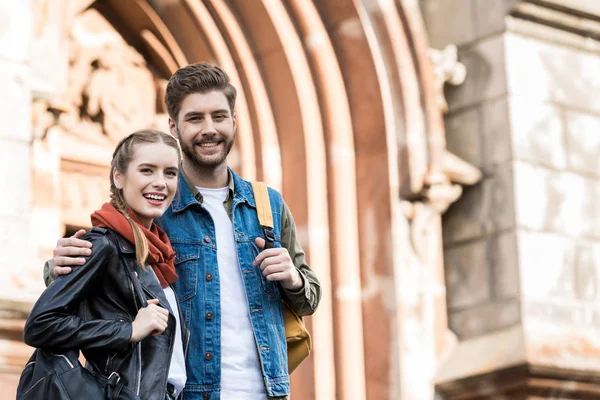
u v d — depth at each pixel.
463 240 13.43
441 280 13.20
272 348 5.84
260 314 5.87
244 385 5.76
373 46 13.17
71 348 5.24
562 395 12.64
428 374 12.85
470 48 13.74
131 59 13.01
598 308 13.27
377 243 13.00
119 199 5.60
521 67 13.49
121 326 5.24
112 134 12.59
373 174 13.14
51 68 10.87
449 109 13.80
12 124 10.23
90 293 5.39
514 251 12.95
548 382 12.49
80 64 12.52
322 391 12.64
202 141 5.91
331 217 13.06
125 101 12.79
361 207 13.16
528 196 13.13
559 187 13.40
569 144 13.61
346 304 12.89
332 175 13.11
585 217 13.50
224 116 5.95
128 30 13.10
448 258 13.54
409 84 13.22
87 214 12.16
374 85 13.17
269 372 5.79
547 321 12.86
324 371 12.70
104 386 5.22
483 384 12.64
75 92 12.41
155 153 5.57
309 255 12.87
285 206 6.29
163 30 13.01
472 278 13.27
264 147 13.06
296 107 13.06
